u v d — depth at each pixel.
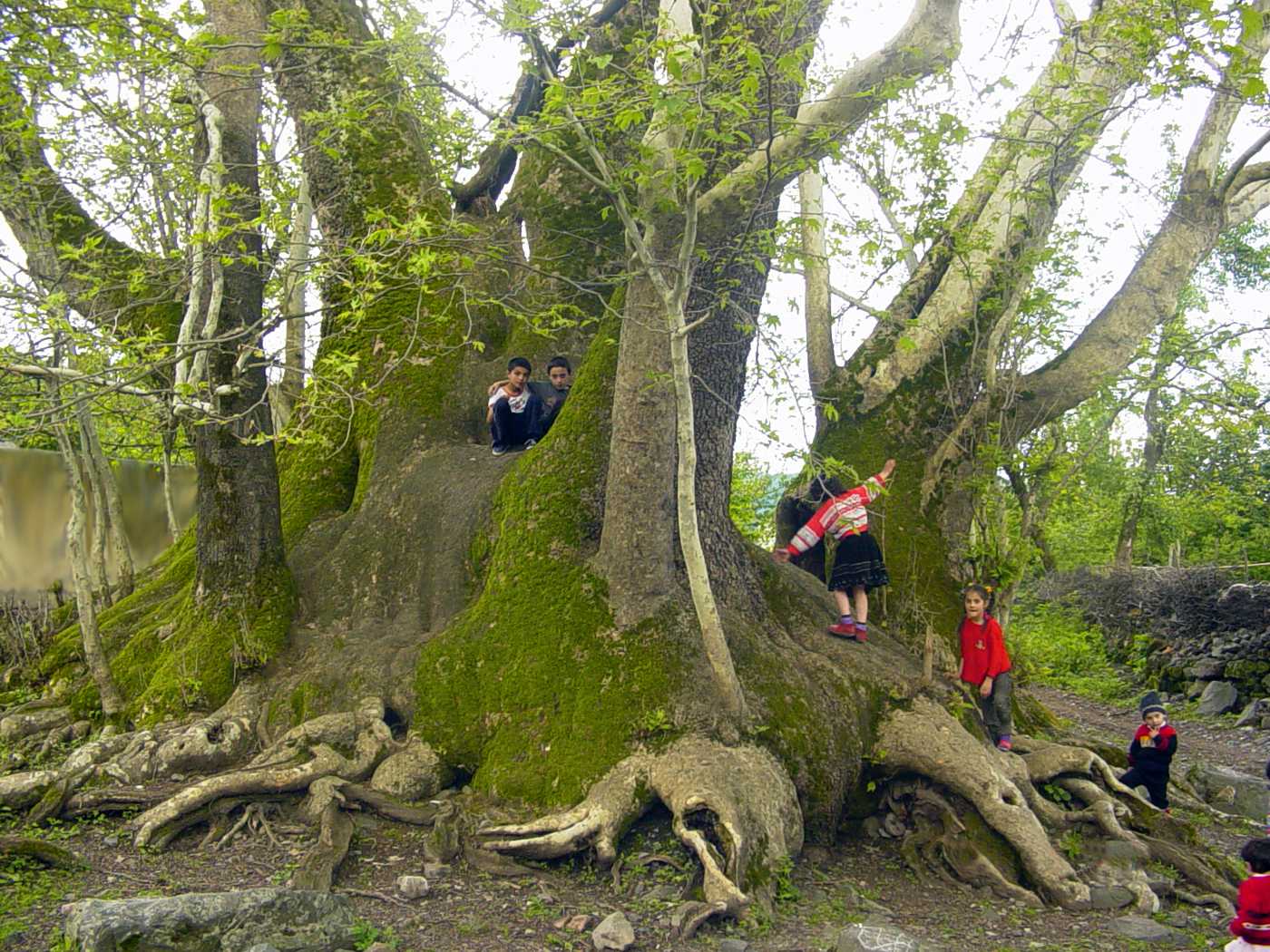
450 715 8.34
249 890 5.96
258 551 9.45
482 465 9.98
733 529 9.20
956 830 7.93
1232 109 10.16
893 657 9.27
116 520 12.56
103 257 10.28
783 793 7.55
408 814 7.65
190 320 7.72
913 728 8.38
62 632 11.52
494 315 11.42
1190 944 6.71
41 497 13.27
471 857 7.23
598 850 7.10
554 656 8.16
